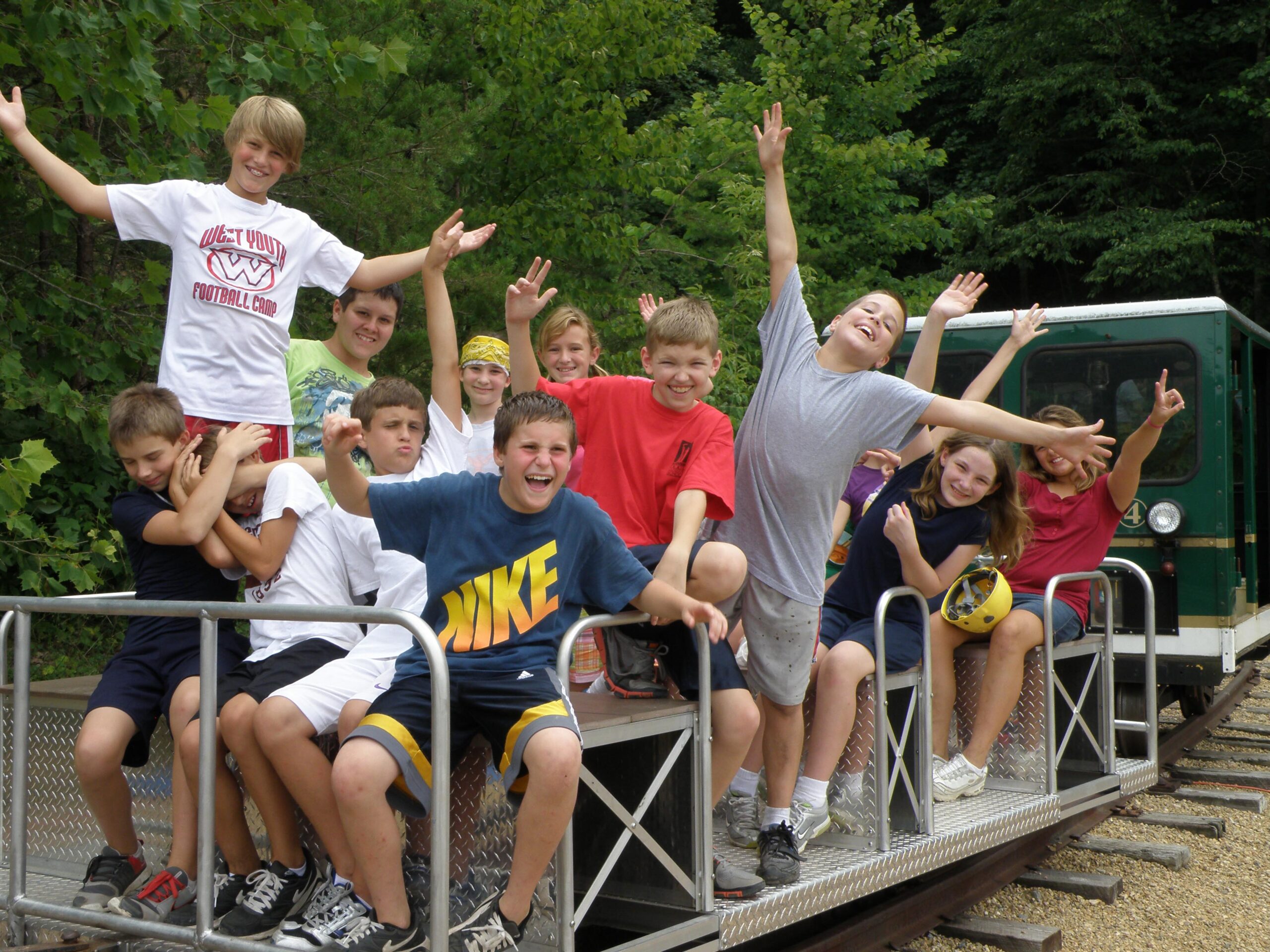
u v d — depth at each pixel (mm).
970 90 24688
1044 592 5340
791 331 4039
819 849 4207
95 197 4121
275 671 3426
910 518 4336
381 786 2857
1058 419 5574
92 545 7328
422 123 10508
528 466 3061
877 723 4164
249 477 3865
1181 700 9133
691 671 3502
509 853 3039
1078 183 21625
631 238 13586
